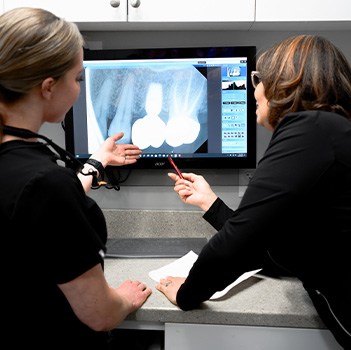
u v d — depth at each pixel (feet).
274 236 2.75
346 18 4.13
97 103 4.90
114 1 4.10
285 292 3.53
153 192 5.26
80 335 2.73
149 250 4.59
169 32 5.00
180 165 4.98
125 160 4.66
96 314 2.59
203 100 4.82
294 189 2.50
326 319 2.94
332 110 2.79
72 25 2.49
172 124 4.90
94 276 2.45
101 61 4.80
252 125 4.83
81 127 4.95
